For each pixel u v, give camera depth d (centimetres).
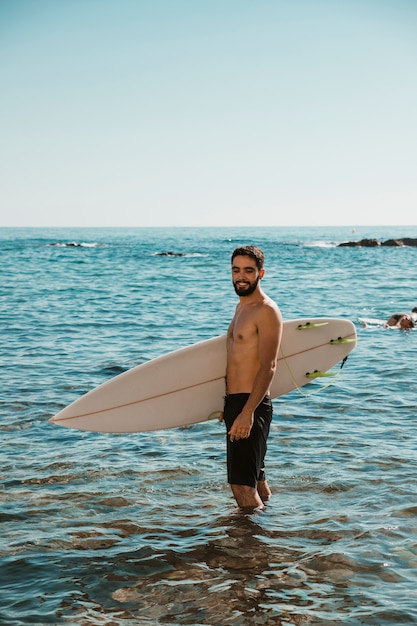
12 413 732
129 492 513
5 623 335
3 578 382
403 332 1370
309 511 475
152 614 344
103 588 371
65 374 931
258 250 467
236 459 464
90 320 1570
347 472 552
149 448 622
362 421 707
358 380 904
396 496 498
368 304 1991
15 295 2214
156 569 393
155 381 529
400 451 604
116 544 426
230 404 467
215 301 2069
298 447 621
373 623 333
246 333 462
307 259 4966
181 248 7550
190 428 690
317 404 779
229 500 498
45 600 358
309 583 375
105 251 6488
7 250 6531
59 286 2630
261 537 434
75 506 486
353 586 371
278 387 534
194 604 354
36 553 413
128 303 1992
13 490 516
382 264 4247
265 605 352
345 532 439
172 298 2164
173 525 455
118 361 1032
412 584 372
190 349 530
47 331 1375
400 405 771
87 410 518
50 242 9675
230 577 383
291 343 538
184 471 560
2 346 1170
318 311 1817
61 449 616
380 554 407
